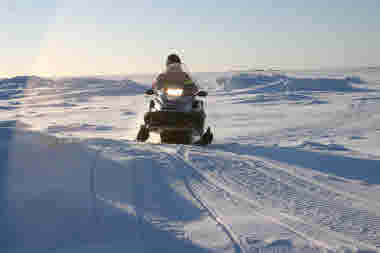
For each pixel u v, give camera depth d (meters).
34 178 3.60
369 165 5.96
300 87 78.19
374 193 4.34
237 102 41.56
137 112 31.20
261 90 74.31
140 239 2.68
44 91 106.81
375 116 20.73
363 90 75.50
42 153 4.30
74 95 83.00
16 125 5.31
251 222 3.13
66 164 4.24
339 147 8.59
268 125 17.41
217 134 13.59
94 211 3.13
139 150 5.96
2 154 3.96
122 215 3.11
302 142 9.07
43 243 2.55
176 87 8.59
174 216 3.21
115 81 145.75
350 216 3.44
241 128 16.16
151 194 3.79
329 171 5.49
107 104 51.47
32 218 2.87
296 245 2.67
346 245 2.71
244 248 2.58
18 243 2.53
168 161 5.28
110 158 5.01
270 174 5.07
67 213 3.01
